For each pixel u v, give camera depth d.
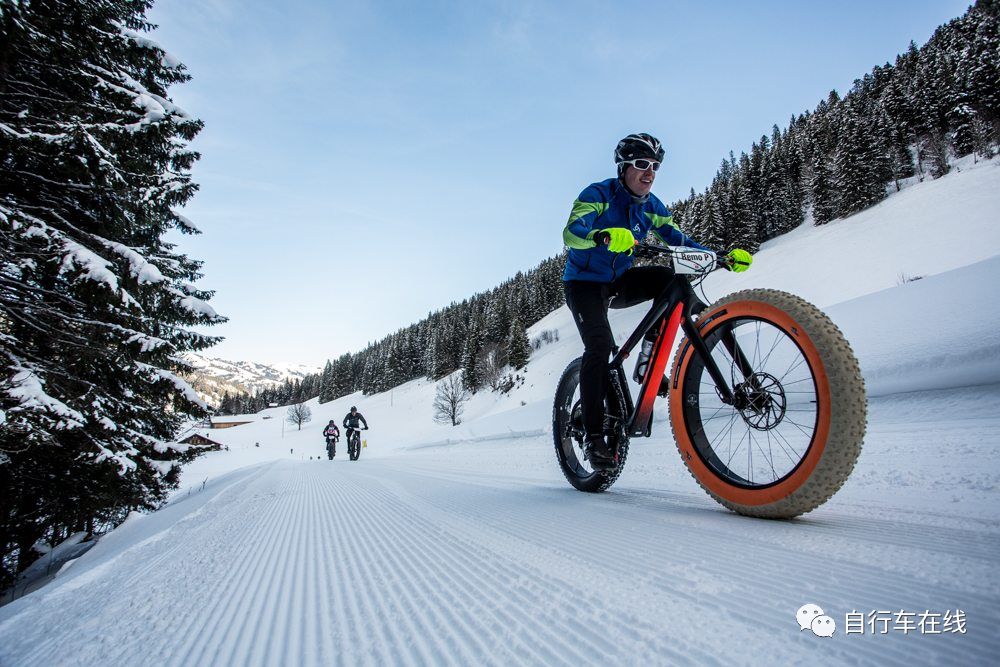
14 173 5.46
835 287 35.31
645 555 1.16
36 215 5.77
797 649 0.63
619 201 2.29
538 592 0.97
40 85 5.79
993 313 6.61
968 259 30.31
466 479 3.88
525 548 1.34
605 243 1.91
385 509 2.47
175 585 1.35
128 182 6.15
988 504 1.56
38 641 1.00
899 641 0.63
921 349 6.44
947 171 54.84
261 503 3.50
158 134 6.25
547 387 52.00
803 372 1.53
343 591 1.12
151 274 5.64
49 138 4.97
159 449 6.42
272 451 59.16
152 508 6.89
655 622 0.77
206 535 2.28
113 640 0.94
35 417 4.64
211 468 35.84
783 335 1.60
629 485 2.82
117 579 1.55
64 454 5.41
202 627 0.97
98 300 5.05
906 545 1.07
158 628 0.99
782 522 1.47
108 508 6.46
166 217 8.57
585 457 2.30
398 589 1.09
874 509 1.63
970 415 4.60
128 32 6.77
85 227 6.19
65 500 6.00
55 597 1.46
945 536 1.14
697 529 1.40
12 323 5.38
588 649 0.69
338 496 3.39
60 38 5.76
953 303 7.70
